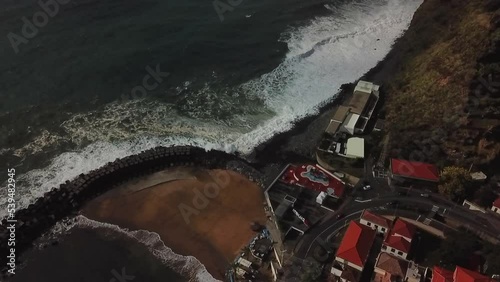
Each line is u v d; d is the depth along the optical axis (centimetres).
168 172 7781
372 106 8775
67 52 9844
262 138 8425
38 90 9069
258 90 9425
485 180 6888
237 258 6444
